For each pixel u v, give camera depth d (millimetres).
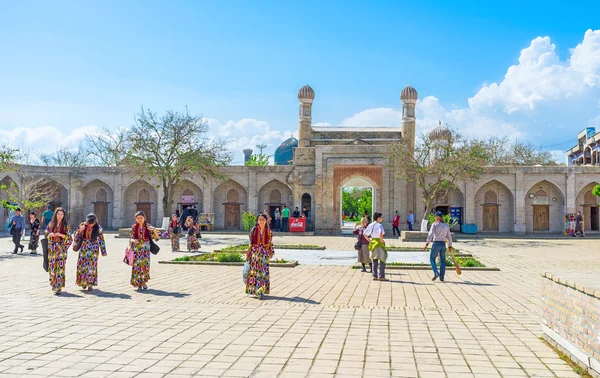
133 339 5691
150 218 34250
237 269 12469
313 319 6758
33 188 30938
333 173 32031
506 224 32188
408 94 33969
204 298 8359
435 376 4484
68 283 9961
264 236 8547
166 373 4547
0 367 4684
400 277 11344
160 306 7641
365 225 12289
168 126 27672
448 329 6207
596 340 4391
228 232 30250
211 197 33406
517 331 6113
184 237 25922
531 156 45219
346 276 11492
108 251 17547
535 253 18109
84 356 5039
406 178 28672
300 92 34781
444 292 9188
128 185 33719
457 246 21484
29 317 6816
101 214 34438
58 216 8852
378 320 6707
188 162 27047
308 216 32938
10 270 12148
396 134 34781
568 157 48438
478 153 26688
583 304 4656
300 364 4809
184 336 5820
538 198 32125
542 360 4941
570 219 30750
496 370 4648
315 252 18156
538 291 9312
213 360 4926
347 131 35062
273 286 9875
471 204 31672
